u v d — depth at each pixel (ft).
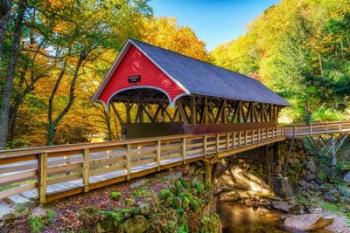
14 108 50.42
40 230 17.26
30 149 19.70
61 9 44.52
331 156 71.51
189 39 90.94
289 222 47.93
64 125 63.87
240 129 52.75
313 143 76.18
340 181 64.59
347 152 76.02
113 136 69.51
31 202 18.70
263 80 127.03
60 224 18.31
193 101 39.63
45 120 60.90
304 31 107.55
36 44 49.29
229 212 54.24
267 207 56.70
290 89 104.17
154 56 39.93
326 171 67.87
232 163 70.49
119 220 20.59
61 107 60.29
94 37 49.11
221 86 46.98
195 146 36.58
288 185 62.59
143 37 60.80
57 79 57.62
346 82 83.30
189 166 35.96
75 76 53.06
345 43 100.94
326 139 79.66
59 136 66.03
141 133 45.32
